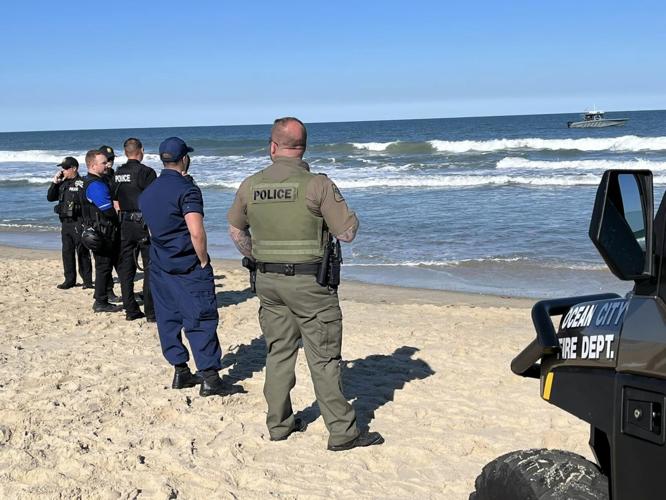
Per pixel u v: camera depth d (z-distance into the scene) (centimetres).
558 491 218
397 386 614
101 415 542
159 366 666
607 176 200
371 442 484
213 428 518
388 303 1030
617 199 202
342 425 473
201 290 568
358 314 930
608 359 215
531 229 1677
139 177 812
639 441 201
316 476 445
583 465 228
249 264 467
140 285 1111
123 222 828
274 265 441
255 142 6241
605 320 222
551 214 1888
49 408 554
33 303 965
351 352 728
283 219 431
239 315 895
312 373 470
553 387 242
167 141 551
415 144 4569
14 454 469
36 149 8544
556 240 1532
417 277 1252
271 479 439
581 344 229
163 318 588
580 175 2873
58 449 479
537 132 7462
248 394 587
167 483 431
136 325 830
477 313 927
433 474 448
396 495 422
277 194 430
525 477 228
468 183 2759
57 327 825
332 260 438
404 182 2811
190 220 541
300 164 439
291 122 437
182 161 558
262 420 531
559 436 501
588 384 224
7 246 1702
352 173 3338
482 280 1217
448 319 891
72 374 643
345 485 433
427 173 3231
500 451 482
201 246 550
